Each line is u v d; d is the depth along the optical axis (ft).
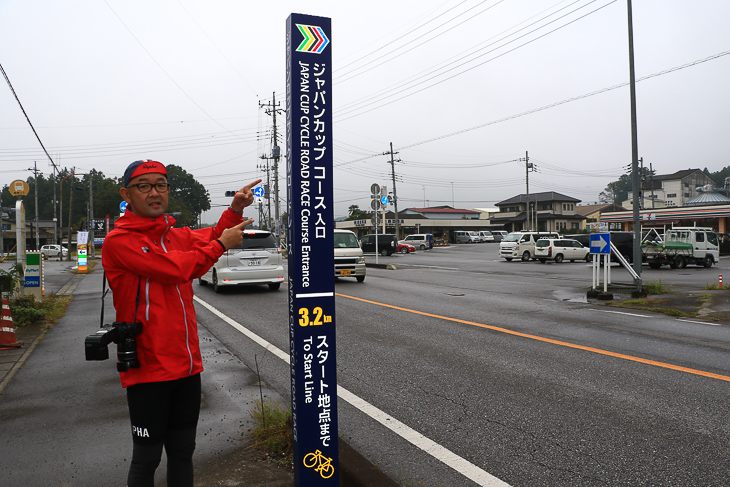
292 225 8.09
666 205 273.95
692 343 23.63
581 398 15.84
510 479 10.72
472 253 149.69
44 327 28.53
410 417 14.37
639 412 14.58
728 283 54.03
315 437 8.25
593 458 11.66
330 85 8.17
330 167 8.20
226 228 8.44
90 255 130.52
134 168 7.43
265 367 20.04
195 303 37.76
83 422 14.08
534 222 252.21
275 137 141.18
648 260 81.35
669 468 11.14
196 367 7.68
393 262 103.65
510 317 31.04
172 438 7.80
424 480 10.68
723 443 12.41
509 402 15.55
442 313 32.63
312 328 8.17
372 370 19.24
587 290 43.65
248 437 12.83
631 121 44.11
